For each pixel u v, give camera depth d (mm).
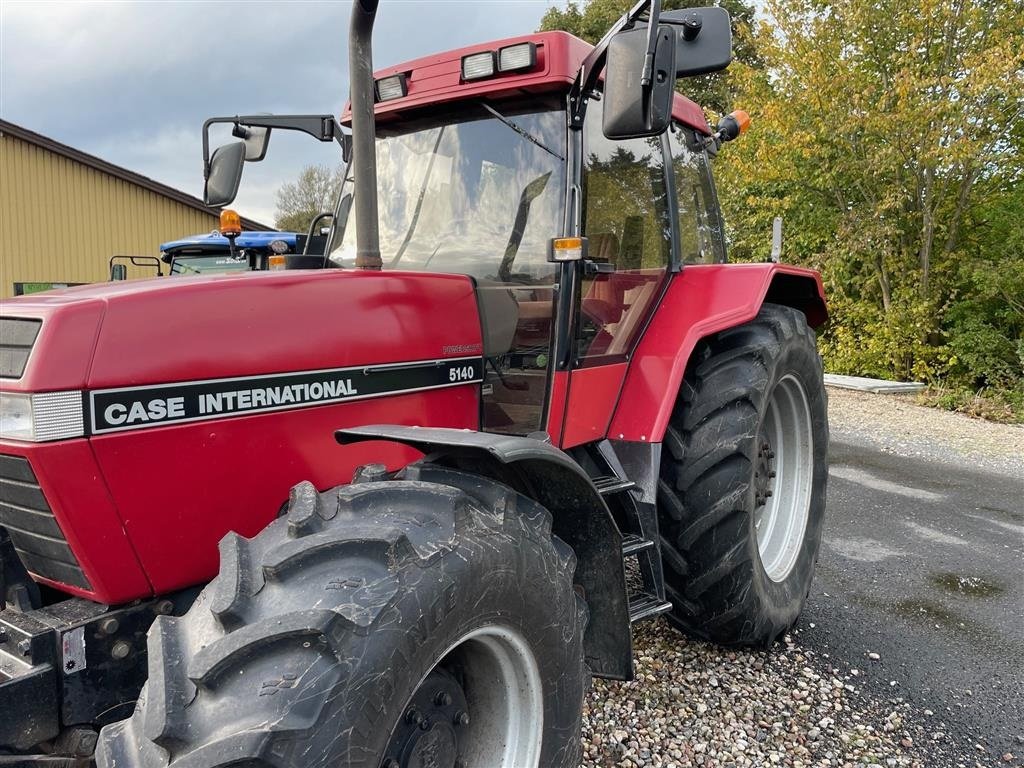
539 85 2436
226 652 1277
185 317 1669
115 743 1321
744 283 2965
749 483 2721
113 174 17062
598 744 2443
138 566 1605
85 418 1503
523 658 1711
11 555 1748
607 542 2072
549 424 2436
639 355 2830
